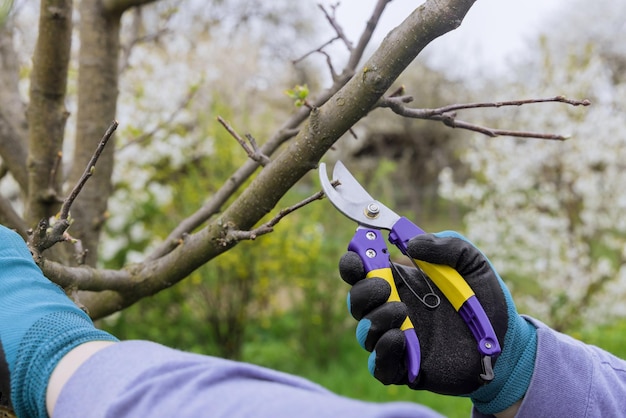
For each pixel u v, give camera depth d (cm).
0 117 185
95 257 191
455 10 90
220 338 447
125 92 418
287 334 549
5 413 78
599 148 458
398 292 101
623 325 534
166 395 58
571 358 98
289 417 51
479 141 525
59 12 145
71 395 61
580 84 486
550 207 478
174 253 133
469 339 97
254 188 116
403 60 96
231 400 55
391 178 1240
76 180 190
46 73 155
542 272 475
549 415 94
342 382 439
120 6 183
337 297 494
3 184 399
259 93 786
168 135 419
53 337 68
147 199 423
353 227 524
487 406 99
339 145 1070
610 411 96
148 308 440
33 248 106
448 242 99
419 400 396
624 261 490
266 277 447
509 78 861
